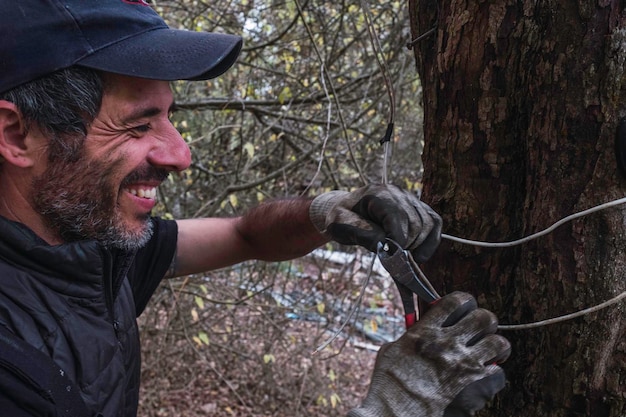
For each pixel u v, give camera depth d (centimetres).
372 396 70
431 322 70
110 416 85
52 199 78
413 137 359
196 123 360
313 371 336
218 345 344
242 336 421
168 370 357
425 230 76
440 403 66
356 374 392
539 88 81
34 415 69
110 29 76
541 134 82
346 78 346
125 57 75
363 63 344
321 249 368
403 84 311
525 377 91
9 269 76
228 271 353
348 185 351
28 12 71
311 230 112
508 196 89
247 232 122
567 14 77
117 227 83
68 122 74
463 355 67
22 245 76
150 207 87
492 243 87
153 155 82
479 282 93
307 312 344
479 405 67
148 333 334
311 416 343
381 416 68
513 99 85
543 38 80
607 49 76
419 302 98
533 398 90
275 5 306
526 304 89
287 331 408
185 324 314
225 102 308
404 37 291
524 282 88
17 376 68
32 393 69
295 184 352
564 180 81
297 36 334
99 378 82
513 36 82
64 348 77
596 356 83
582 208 80
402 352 70
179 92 333
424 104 98
